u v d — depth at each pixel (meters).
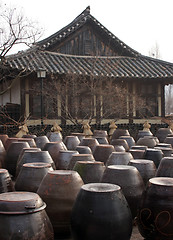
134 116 18.20
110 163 5.28
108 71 16.61
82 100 16.83
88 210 3.04
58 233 3.76
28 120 15.69
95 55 18.19
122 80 17.41
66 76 15.52
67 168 5.49
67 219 3.69
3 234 2.77
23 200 2.90
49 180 3.81
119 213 3.04
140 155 6.08
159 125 15.03
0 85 19.59
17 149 6.93
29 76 15.98
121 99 16.33
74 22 17.70
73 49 18.34
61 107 16.66
